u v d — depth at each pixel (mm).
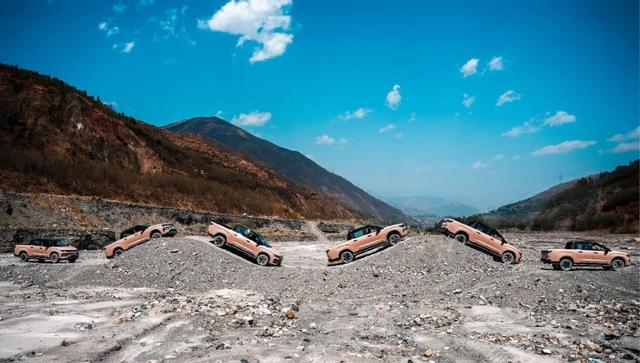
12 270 21891
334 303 15477
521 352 9602
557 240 51781
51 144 53750
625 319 12617
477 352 9672
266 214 79812
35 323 11227
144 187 58812
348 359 9102
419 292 17672
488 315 13555
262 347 9773
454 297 16609
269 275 20047
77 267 21984
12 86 56781
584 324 12188
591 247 22438
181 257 21312
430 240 23953
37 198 38812
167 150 81625
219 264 21031
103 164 56312
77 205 41469
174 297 15516
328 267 23719
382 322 12484
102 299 15406
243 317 12234
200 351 9391
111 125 65000
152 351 9328
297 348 9719
